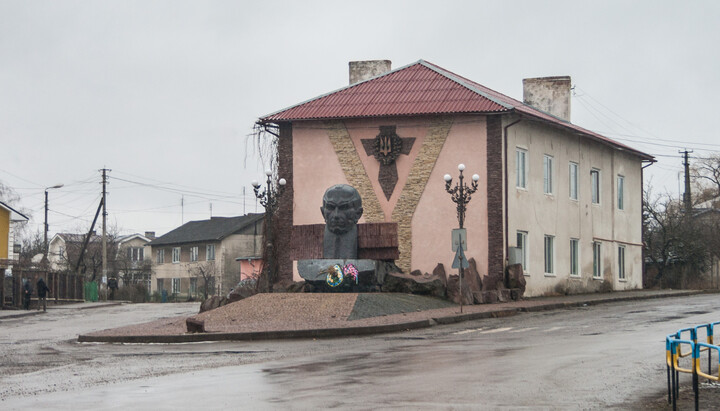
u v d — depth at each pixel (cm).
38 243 10156
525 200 3966
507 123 3844
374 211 3962
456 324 2741
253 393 1341
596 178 4753
